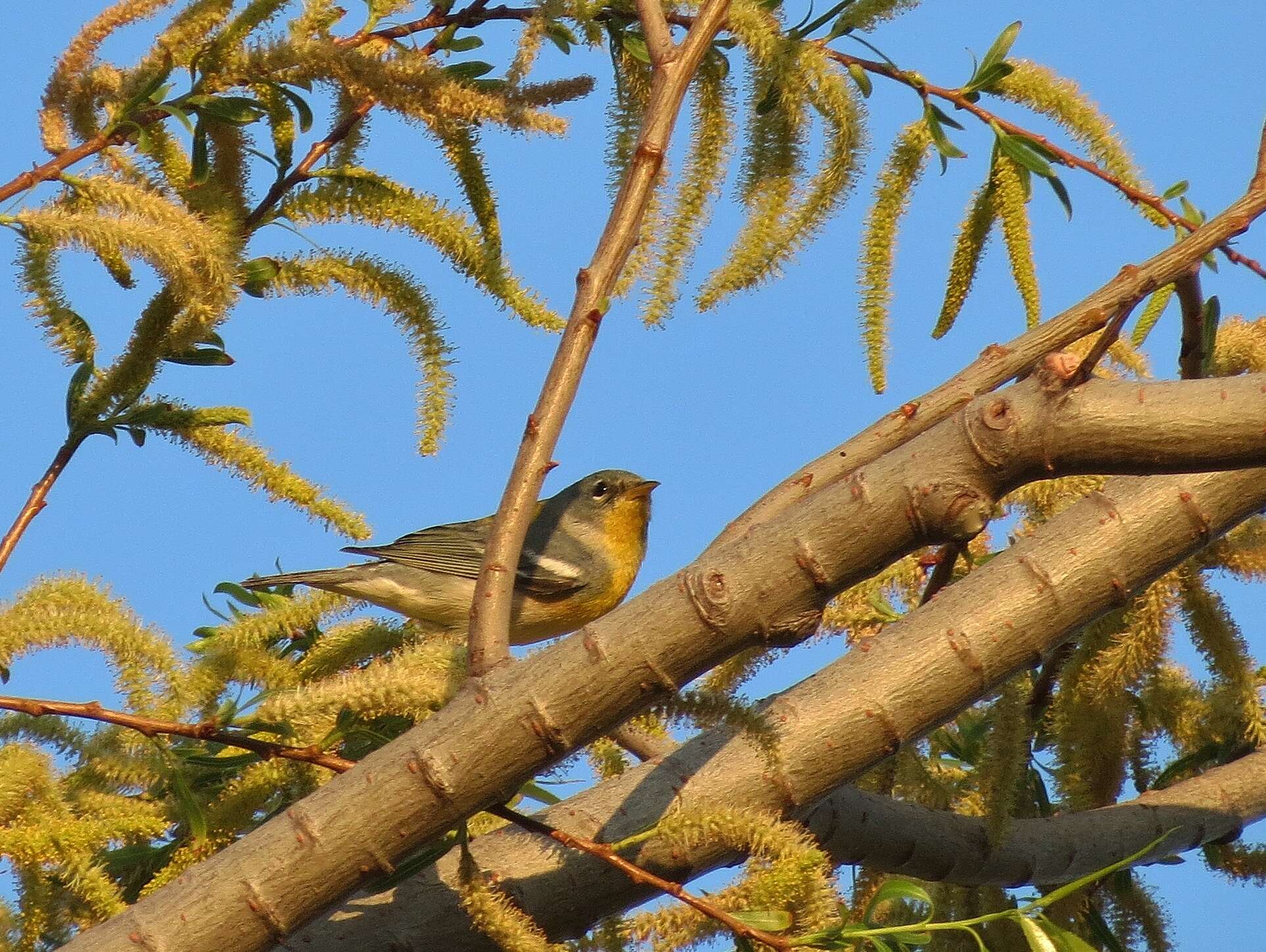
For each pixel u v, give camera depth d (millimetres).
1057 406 5484
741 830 5844
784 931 5848
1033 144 8609
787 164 8609
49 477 7852
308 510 8508
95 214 7336
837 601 9320
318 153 8797
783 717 7090
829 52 8992
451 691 6551
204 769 7352
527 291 8703
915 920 8492
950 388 7312
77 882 6434
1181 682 9891
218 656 7922
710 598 5523
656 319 8164
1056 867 8664
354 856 5629
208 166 8281
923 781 8930
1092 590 6906
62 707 6430
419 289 8688
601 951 6801
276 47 8047
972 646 6922
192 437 8297
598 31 9109
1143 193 8703
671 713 5859
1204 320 7852
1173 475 7004
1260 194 6805
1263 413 5391
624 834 7090
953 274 9141
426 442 8617
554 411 6426
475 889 5941
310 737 7016
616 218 6652
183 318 8023
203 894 5625
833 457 7422
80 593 7391
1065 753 9008
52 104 8188
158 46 8180
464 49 9172
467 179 8828
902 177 8820
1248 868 9773
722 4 6984
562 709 5582
